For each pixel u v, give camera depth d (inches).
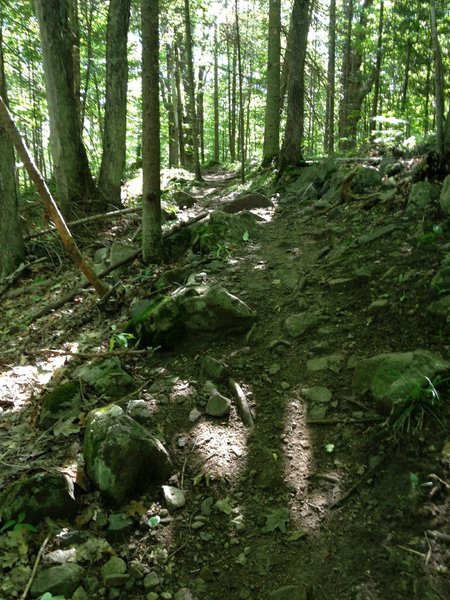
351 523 109.0
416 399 127.4
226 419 141.1
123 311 214.2
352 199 272.8
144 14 212.4
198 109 1010.7
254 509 115.9
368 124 633.0
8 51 473.1
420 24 440.8
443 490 110.5
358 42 548.4
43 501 113.0
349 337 162.6
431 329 153.9
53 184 490.9
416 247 193.9
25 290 277.7
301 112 381.4
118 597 98.4
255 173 513.0
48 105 369.7
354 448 126.3
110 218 364.5
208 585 100.7
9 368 188.7
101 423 126.4
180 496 119.0
